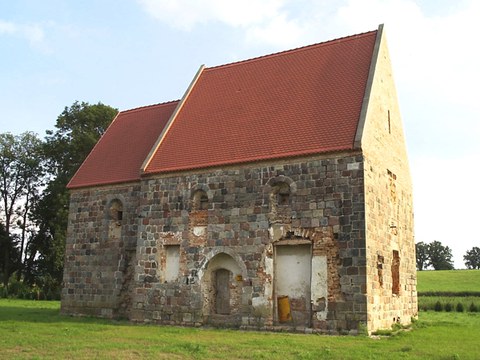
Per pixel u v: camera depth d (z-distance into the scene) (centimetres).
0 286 5300
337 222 2005
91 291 2797
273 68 2720
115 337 1723
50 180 5306
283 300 2094
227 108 2648
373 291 1972
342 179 2031
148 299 2422
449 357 1338
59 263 4981
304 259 2086
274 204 2172
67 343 1547
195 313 2275
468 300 4916
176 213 2427
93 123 5116
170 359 1287
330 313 1944
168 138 2695
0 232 5562
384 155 2327
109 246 2791
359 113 2156
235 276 2231
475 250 14038
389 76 2564
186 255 2356
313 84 2448
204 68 3089
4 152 5678
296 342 1612
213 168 2347
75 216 2962
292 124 2297
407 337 1838
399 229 2459
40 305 3809
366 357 1327
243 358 1306
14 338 1659
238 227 2231
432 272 8338
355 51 2491
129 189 2772
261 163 2225
